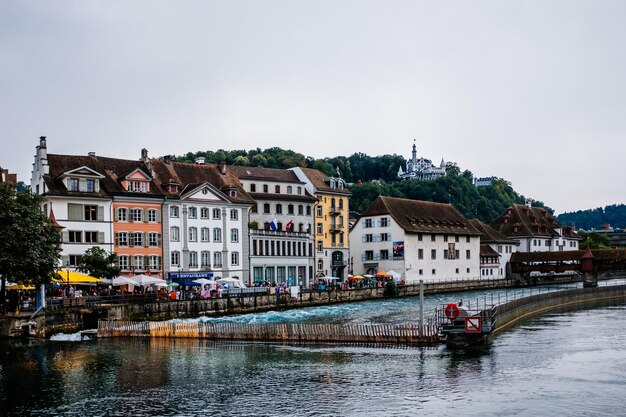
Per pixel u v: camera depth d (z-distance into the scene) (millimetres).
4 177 92312
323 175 122938
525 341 56531
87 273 72125
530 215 174500
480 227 154375
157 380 42344
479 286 133125
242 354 51312
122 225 84688
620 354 49594
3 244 59188
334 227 119812
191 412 35031
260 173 111438
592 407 34406
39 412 35469
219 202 95188
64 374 44344
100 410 35688
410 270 123938
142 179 87250
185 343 57594
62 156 85250
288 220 111125
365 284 115250
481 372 43125
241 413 34688
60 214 79625
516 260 151375
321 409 35031
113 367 46562
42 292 63094
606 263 137500
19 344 57406
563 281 159125
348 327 56500
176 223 90125
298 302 90000
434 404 35469
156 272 87062
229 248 96250
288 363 47250
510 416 33062
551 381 40312
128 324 62344
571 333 62250
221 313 78500
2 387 40781
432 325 54594
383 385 39875
